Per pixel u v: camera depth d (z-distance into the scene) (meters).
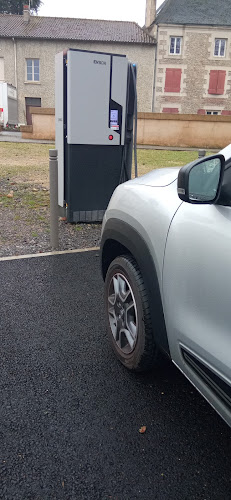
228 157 1.89
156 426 2.27
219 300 1.80
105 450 2.08
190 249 1.99
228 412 1.78
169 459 2.04
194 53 38.00
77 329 3.30
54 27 39.44
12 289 4.00
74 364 2.82
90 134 5.92
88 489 1.86
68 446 2.10
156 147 19.91
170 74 38.44
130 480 1.91
